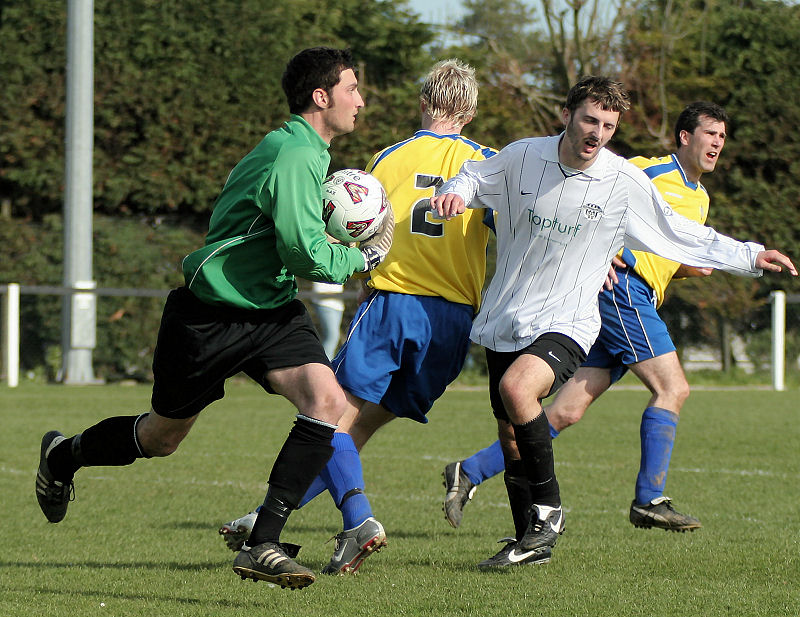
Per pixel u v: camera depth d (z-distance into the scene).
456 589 16.81
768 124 70.38
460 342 19.52
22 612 15.16
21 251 62.91
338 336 59.41
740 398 57.00
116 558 19.41
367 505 17.64
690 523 20.62
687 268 22.42
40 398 51.25
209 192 65.50
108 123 64.38
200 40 65.25
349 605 15.71
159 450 16.64
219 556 19.62
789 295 66.12
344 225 16.61
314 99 15.61
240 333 15.27
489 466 20.98
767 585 17.06
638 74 77.75
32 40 64.69
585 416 46.78
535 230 18.05
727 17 73.38
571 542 21.16
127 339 62.69
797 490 28.03
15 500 25.50
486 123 69.69
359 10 74.19
